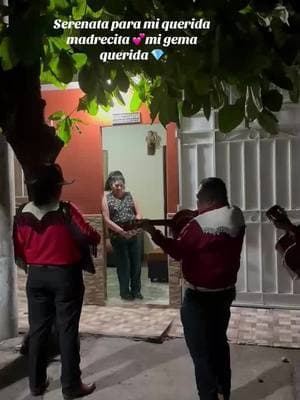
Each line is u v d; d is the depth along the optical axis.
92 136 5.91
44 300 3.56
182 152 5.73
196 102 2.17
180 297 5.77
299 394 3.61
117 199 5.89
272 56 1.92
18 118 3.69
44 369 3.65
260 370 4.02
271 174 5.59
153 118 2.40
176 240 3.01
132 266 6.18
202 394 3.07
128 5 1.92
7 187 4.63
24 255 3.56
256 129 5.54
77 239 3.42
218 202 3.04
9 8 2.04
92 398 3.56
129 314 5.58
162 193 8.73
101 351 4.47
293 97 2.28
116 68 2.21
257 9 1.88
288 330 4.95
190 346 3.10
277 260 5.62
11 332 4.72
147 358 4.30
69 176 6.02
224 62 1.76
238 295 5.77
